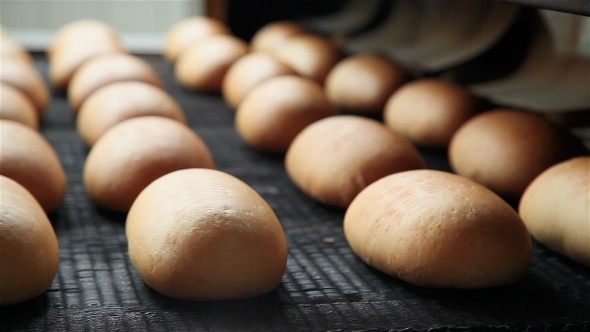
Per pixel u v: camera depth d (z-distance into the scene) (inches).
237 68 51.7
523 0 32.9
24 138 36.7
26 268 30.5
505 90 45.5
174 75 58.7
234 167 42.2
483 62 48.6
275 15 66.1
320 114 43.9
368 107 49.6
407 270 32.1
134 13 72.9
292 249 34.7
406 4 57.6
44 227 31.5
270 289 31.6
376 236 32.9
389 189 33.9
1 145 35.9
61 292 31.6
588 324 30.5
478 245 31.7
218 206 31.5
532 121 39.3
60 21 71.3
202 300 31.1
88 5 71.6
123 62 50.2
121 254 34.0
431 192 32.9
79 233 35.4
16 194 31.9
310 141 39.6
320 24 63.8
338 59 55.9
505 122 39.6
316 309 31.1
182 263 30.8
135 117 42.8
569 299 31.8
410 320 30.6
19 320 30.1
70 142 44.5
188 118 48.9
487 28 48.9
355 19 61.9
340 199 37.5
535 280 32.8
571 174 34.5
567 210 33.6
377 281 32.7
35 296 31.0
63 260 33.5
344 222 35.1
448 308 31.3
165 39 69.2
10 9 69.6
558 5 31.1
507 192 38.3
